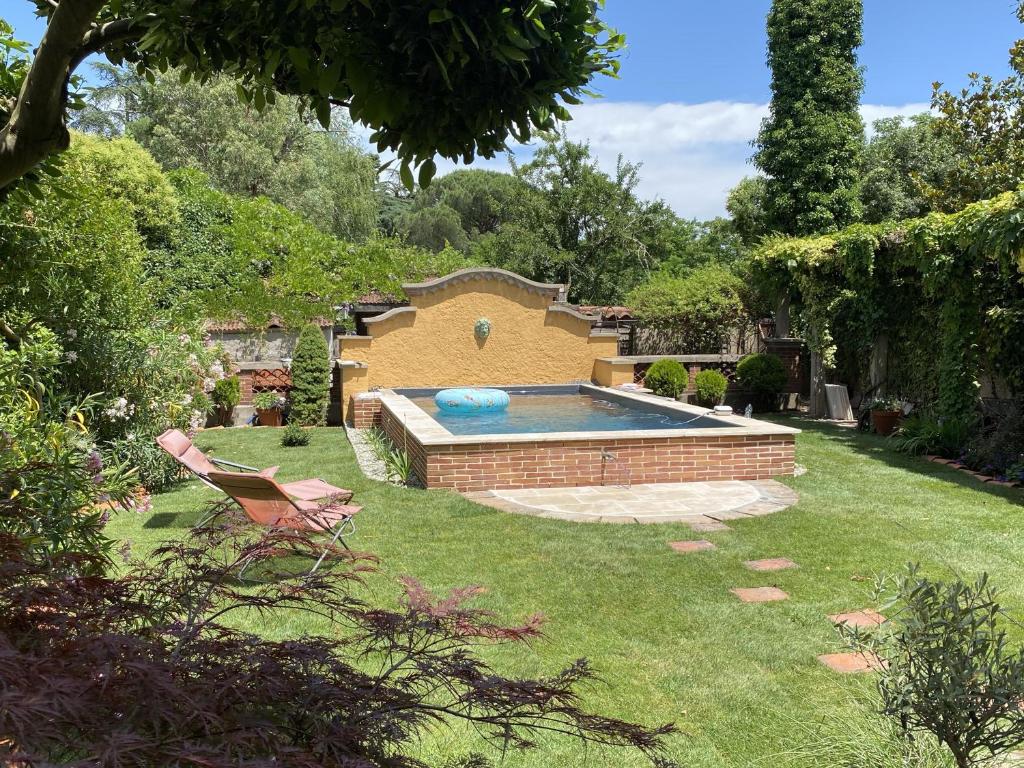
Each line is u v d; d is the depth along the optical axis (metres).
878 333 13.40
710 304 18.20
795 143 19.00
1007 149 15.65
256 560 1.91
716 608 4.74
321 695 1.36
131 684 1.14
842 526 6.66
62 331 7.02
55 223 6.42
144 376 7.83
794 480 8.69
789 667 3.95
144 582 1.68
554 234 31.47
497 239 32.03
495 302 15.49
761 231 23.03
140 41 2.13
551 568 5.46
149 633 1.43
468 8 1.76
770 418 14.45
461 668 1.57
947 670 2.37
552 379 15.91
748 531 6.48
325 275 16.92
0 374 4.21
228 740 1.13
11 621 1.41
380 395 13.22
